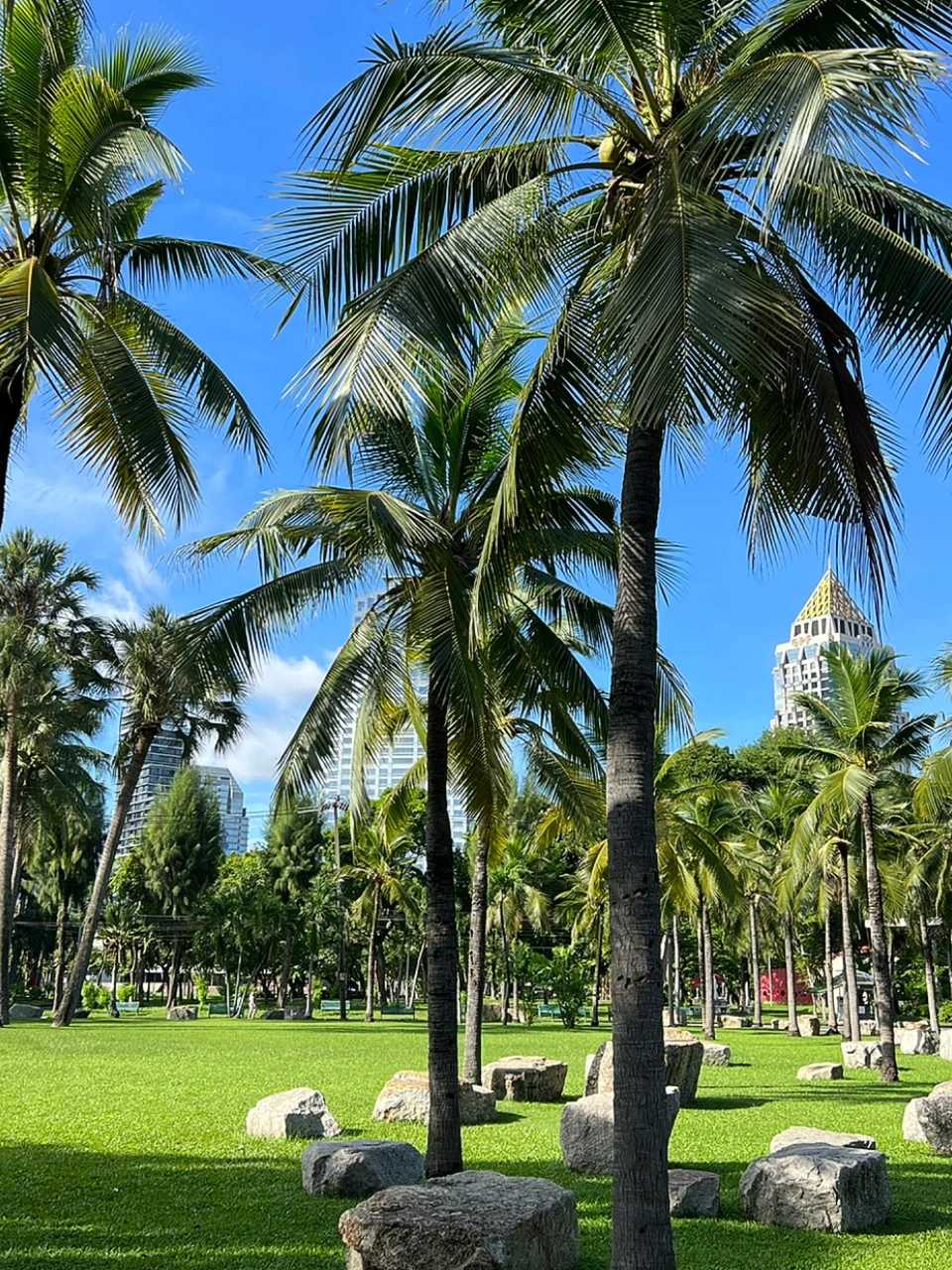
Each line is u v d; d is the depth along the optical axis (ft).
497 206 25.17
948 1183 39.47
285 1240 29.81
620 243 25.30
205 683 37.70
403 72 23.99
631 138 24.71
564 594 45.37
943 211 24.67
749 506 29.96
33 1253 28.27
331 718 40.27
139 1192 36.47
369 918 196.65
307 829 243.81
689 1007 241.55
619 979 22.13
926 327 23.95
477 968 66.90
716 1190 34.37
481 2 25.45
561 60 25.16
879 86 17.89
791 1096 71.56
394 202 26.61
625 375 21.47
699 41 24.40
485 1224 23.02
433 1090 37.83
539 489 27.71
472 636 26.96
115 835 129.18
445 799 39.78
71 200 34.30
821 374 25.93
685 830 102.73
